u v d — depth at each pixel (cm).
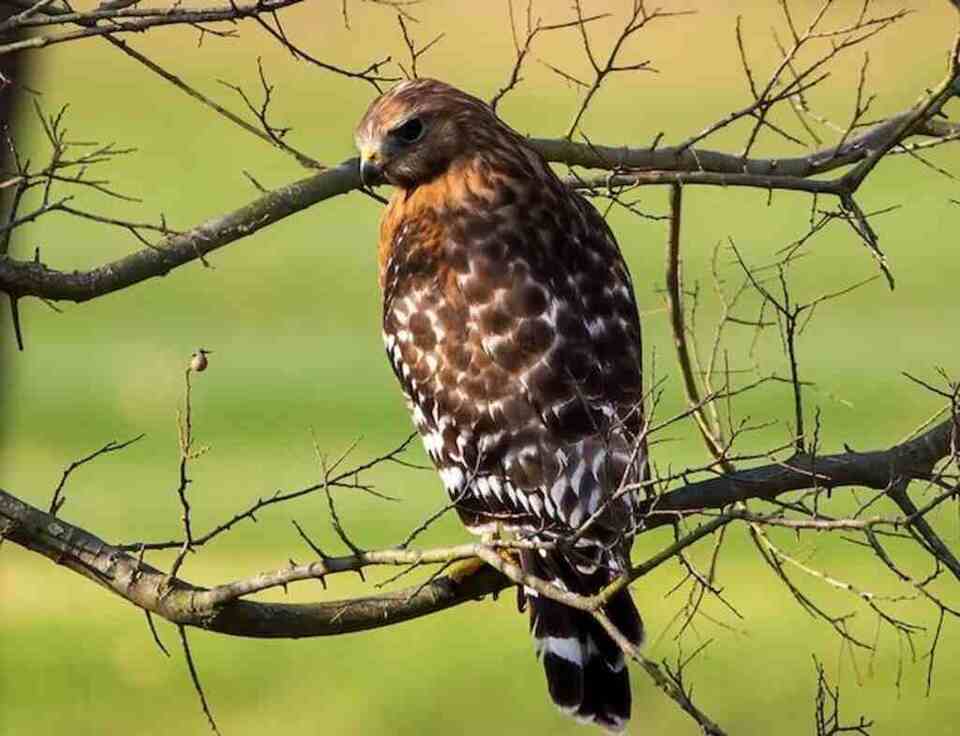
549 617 765
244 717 1689
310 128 4006
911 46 3447
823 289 2972
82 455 2327
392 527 2022
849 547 1862
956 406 780
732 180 840
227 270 3275
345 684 1748
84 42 4584
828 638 1739
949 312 2839
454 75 3803
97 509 2103
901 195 3509
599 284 865
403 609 774
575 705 759
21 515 746
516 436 806
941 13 3434
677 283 894
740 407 2278
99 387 2597
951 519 1548
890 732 1628
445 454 828
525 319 837
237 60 4212
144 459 2320
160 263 834
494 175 892
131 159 3831
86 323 2961
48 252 3184
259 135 948
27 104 1488
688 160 912
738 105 3947
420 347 846
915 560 1866
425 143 899
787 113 3131
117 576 739
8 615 1858
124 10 743
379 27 2997
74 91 4278
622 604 754
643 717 1627
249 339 2875
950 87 830
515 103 3822
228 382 2631
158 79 4262
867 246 839
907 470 820
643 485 689
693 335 895
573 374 823
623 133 3769
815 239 3212
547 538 759
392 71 2891
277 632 750
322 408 2517
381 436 2397
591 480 786
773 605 1786
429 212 890
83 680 1747
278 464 2277
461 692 1705
